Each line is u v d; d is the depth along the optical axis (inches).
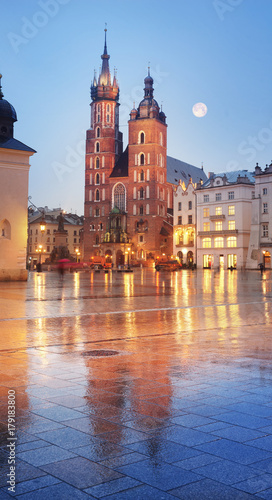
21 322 572.7
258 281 1802.4
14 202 1503.4
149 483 153.3
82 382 281.4
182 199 4170.8
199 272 3065.9
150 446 183.2
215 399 247.0
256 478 156.9
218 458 172.1
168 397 250.2
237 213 3715.6
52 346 406.9
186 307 780.6
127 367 323.0
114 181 5032.0
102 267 3727.9
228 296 1034.7
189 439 190.4
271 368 320.8
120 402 241.0
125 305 808.3
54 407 231.9
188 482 154.0
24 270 1533.0
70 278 1983.3
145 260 4699.8
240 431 199.8
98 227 5093.5
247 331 505.4
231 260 3762.3
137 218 4817.9
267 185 3420.3
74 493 147.0
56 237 3137.3
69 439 190.2
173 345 414.3
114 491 148.3
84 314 664.4
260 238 3462.1
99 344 418.6
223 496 145.4
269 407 233.5
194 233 4055.1
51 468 164.1
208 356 363.3
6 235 1507.1
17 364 331.3
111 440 189.3
